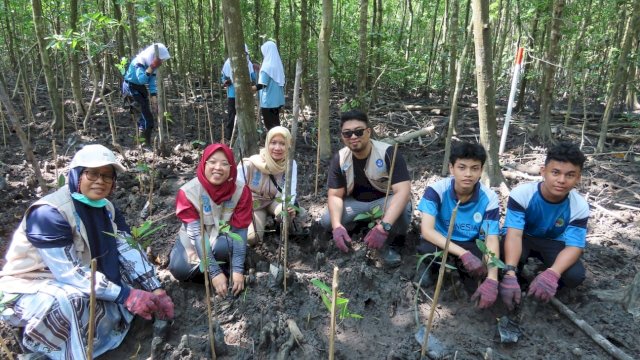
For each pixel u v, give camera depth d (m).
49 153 6.12
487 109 4.69
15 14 8.80
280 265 3.35
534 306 2.91
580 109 9.48
